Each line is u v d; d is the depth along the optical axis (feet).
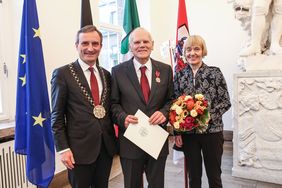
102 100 4.91
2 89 8.30
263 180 9.13
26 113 6.80
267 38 10.09
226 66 14.80
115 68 5.21
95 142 4.71
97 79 5.00
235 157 9.61
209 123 5.91
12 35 8.50
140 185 5.09
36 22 6.89
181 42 9.11
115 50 14.02
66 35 9.50
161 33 15.90
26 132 6.79
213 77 6.00
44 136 6.83
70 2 9.64
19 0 8.27
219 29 14.82
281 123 8.84
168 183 8.98
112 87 5.10
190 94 6.01
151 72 5.07
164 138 4.85
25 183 7.70
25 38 6.78
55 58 9.07
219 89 6.03
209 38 15.15
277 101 8.87
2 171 7.13
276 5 9.43
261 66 9.32
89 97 4.75
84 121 4.66
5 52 8.34
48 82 8.76
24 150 6.79
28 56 6.66
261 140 9.19
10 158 7.34
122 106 5.02
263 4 9.34
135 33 4.98
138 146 4.74
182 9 9.31
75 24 9.87
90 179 4.89
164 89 5.10
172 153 11.78
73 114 4.68
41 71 6.86
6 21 8.36
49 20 8.84
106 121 4.91
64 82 4.65
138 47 4.91
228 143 14.16
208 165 6.14
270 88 8.93
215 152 6.03
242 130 9.46
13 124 8.05
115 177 9.70
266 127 9.06
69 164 4.50
